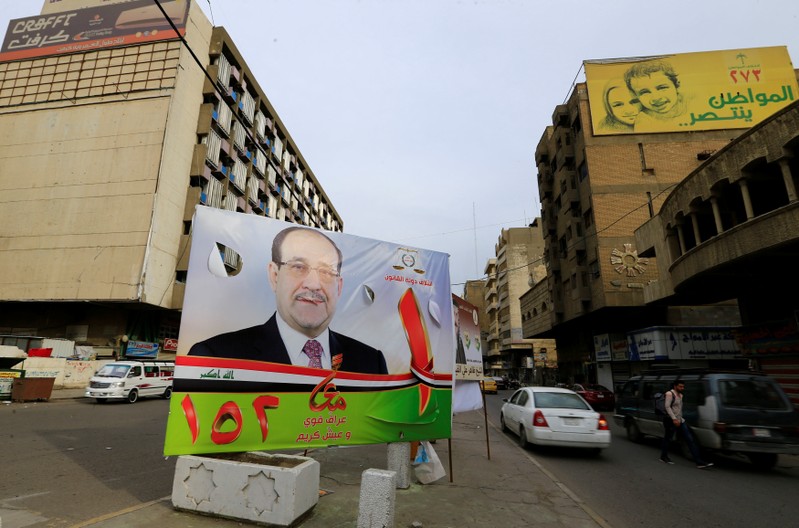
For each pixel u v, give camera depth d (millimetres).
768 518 5094
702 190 14188
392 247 6008
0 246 26609
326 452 7871
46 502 4809
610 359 28688
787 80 28641
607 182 27641
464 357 7430
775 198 14219
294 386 4906
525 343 61750
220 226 4879
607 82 29484
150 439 9211
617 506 5523
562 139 31812
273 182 41875
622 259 26109
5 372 16484
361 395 5316
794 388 14117
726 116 28328
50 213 26609
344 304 5422
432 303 6199
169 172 26797
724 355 22953
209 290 4680
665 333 23141
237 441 4523
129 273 24781
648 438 11391
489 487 5910
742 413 7875
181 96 28062
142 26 29141
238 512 4188
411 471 6680
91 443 8422
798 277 14195
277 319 4961
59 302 25812
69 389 21453
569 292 31094
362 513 3836
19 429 9750
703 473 7461
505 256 67188
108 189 26312
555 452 9109
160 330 29734
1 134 28609
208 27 31344
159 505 4586
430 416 5875
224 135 32688
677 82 29172
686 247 18203
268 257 5059
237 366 4656
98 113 27812
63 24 30438
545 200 36812
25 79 29594
